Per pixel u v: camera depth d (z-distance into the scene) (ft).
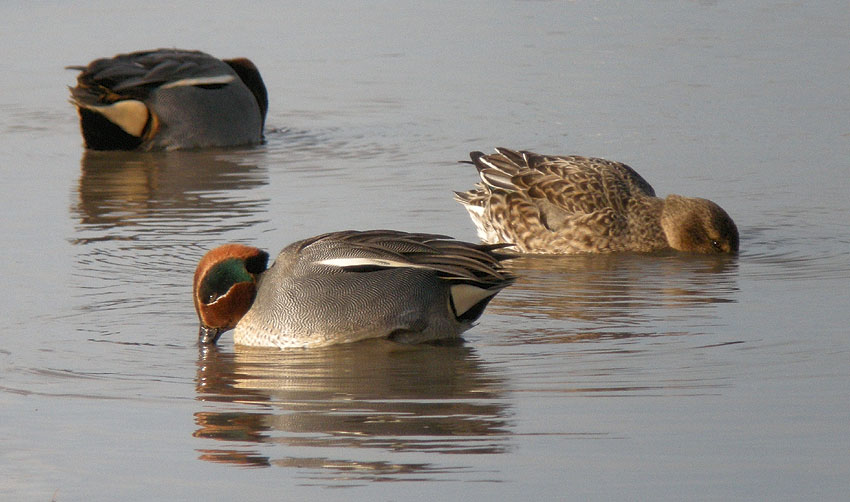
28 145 72.08
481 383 33.81
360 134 72.64
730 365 34.81
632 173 53.83
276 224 52.85
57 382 34.12
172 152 71.36
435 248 38.58
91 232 52.08
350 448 29.14
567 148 66.74
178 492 26.78
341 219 53.62
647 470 27.32
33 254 48.55
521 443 29.17
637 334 38.37
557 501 25.85
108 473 27.81
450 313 38.42
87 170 65.77
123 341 38.17
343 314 37.47
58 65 89.20
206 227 52.65
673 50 90.79
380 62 89.86
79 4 108.68
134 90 71.26
